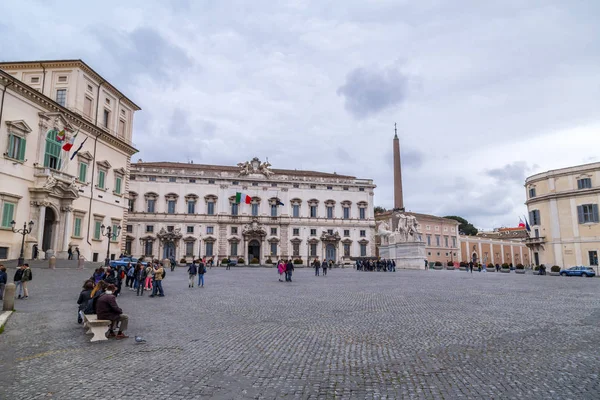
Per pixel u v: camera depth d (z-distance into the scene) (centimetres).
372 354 994
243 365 906
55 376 840
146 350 1043
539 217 6675
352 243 8469
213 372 858
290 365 905
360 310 1681
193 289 2584
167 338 1178
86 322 1275
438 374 836
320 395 726
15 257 3609
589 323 1376
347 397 716
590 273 5078
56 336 1209
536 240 6650
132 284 2669
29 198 3788
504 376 820
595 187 5988
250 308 1752
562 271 5353
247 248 7988
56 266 3553
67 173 4169
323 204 8488
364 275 4278
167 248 7662
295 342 1120
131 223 7569
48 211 4097
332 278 3722
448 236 9756
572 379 796
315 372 855
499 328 1291
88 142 4622
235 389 757
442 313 1593
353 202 8644
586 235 6047
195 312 1648
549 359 937
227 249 7900
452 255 9700
